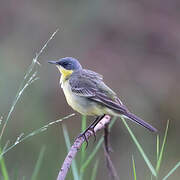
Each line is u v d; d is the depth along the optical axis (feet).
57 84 51.29
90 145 46.37
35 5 56.90
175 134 53.21
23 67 51.85
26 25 55.88
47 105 50.42
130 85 54.54
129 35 57.41
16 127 47.78
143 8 58.65
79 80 30.32
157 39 57.52
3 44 54.24
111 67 55.26
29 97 49.49
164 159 49.83
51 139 48.78
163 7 58.80
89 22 57.16
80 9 57.26
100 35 56.95
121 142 50.44
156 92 54.49
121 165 49.47
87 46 55.98
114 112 28.53
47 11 56.80
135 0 58.90
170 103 54.34
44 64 52.85
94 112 29.71
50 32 55.88
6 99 48.57
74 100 30.30
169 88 54.90
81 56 55.26
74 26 56.70
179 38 57.47
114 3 57.93
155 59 56.85
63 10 57.21
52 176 45.01
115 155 49.96
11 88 49.34
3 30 55.52
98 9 57.36
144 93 54.39
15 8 56.34
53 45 55.21
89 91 29.68
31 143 47.16
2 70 50.80
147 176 47.52
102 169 46.68
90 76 30.58
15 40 54.90
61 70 31.63
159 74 55.57
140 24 57.62
